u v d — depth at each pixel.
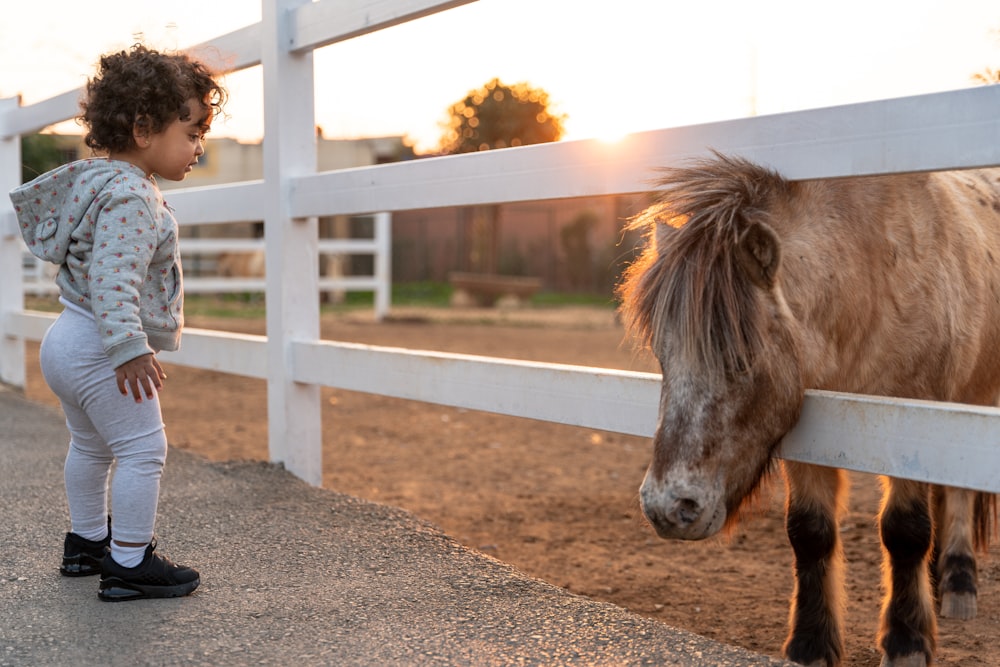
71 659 2.12
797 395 2.36
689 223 2.32
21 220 2.52
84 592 2.56
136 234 2.37
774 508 4.88
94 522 2.70
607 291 25.78
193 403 8.23
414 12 3.33
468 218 27.88
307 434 4.24
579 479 5.59
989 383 3.31
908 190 2.85
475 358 3.42
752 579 3.79
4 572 2.73
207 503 3.53
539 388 3.21
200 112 2.56
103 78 2.47
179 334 2.63
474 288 21.14
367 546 3.02
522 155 3.10
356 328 14.77
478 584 2.65
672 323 2.21
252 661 2.12
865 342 2.66
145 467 2.48
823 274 2.50
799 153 2.47
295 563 2.84
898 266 2.71
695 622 3.29
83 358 2.43
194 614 2.40
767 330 2.24
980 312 2.99
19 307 6.81
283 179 4.11
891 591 2.88
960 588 3.49
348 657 2.14
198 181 24.16
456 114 24.56
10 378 6.82
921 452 2.27
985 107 2.11
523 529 4.48
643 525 2.65
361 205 3.75
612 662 2.12
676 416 2.19
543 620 2.38
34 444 4.57
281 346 4.17
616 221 28.20
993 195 3.44
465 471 5.75
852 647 3.09
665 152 2.74
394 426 7.34
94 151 2.57
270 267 4.22
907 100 2.24
